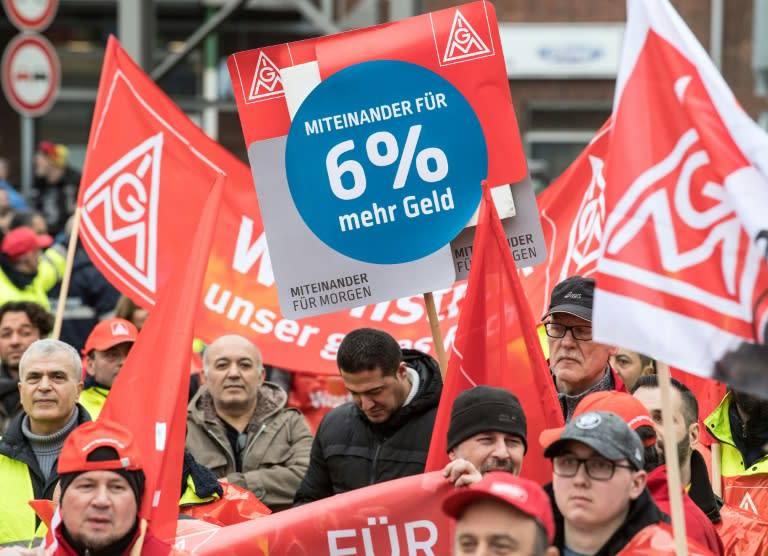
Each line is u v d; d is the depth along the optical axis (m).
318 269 15.03
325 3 41.00
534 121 51.19
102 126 18.95
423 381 15.34
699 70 11.38
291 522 13.20
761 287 10.93
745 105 48.28
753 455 16.98
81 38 54.28
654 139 11.40
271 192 15.09
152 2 32.44
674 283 11.12
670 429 10.99
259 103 15.09
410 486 13.12
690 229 11.18
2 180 39.31
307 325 18.67
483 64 14.81
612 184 11.40
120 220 18.92
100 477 11.78
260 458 18.44
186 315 13.03
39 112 34.12
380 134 14.94
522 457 12.67
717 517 14.30
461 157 14.85
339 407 15.84
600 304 11.15
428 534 13.05
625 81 11.55
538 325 16.06
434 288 14.87
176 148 18.95
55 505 13.50
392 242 14.94
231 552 13.16
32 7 34.28
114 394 13.01
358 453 15.33
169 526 12.74
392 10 30.44
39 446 16.25
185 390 12.90
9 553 11.76
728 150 11.22
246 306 18.84
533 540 9.73
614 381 15.45
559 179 17.94
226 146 52.34
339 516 13.16
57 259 27.80
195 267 13.15
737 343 10.91
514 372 13.49
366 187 14.94
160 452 12.75
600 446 10.92
